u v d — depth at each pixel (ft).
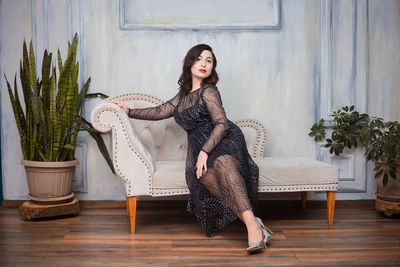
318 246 7.69
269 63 11.02
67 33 10.96
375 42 11.09
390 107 11.16
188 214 10.36
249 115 11.07
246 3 10.93
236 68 11.02
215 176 7.96
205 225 8.23
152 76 11.02
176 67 11.00
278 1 10.90
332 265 6.70
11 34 11.01
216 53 10.98
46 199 9.74
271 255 7.22
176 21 10.96
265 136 10.62
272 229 8.86
